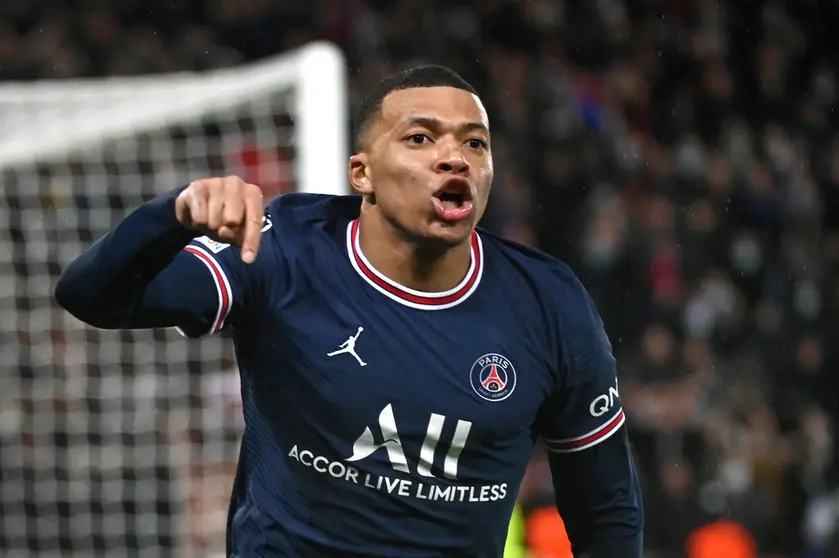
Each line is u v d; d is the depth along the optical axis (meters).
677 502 28.81
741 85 41.59
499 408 8.51
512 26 39.09
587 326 8.87
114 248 7.74
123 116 18.19
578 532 9.59
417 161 8.23
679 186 36.00
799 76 42.47
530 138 35.44
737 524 28.95
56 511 21.17
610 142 36.31
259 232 7.21
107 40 34.16
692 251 34.31
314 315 8.47
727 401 30.91
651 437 29.52
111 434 20.98
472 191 8.27
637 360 30.73
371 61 35.72
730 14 42.47
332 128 16.62
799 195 37.03
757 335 33.38
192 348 20.69
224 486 20.81
